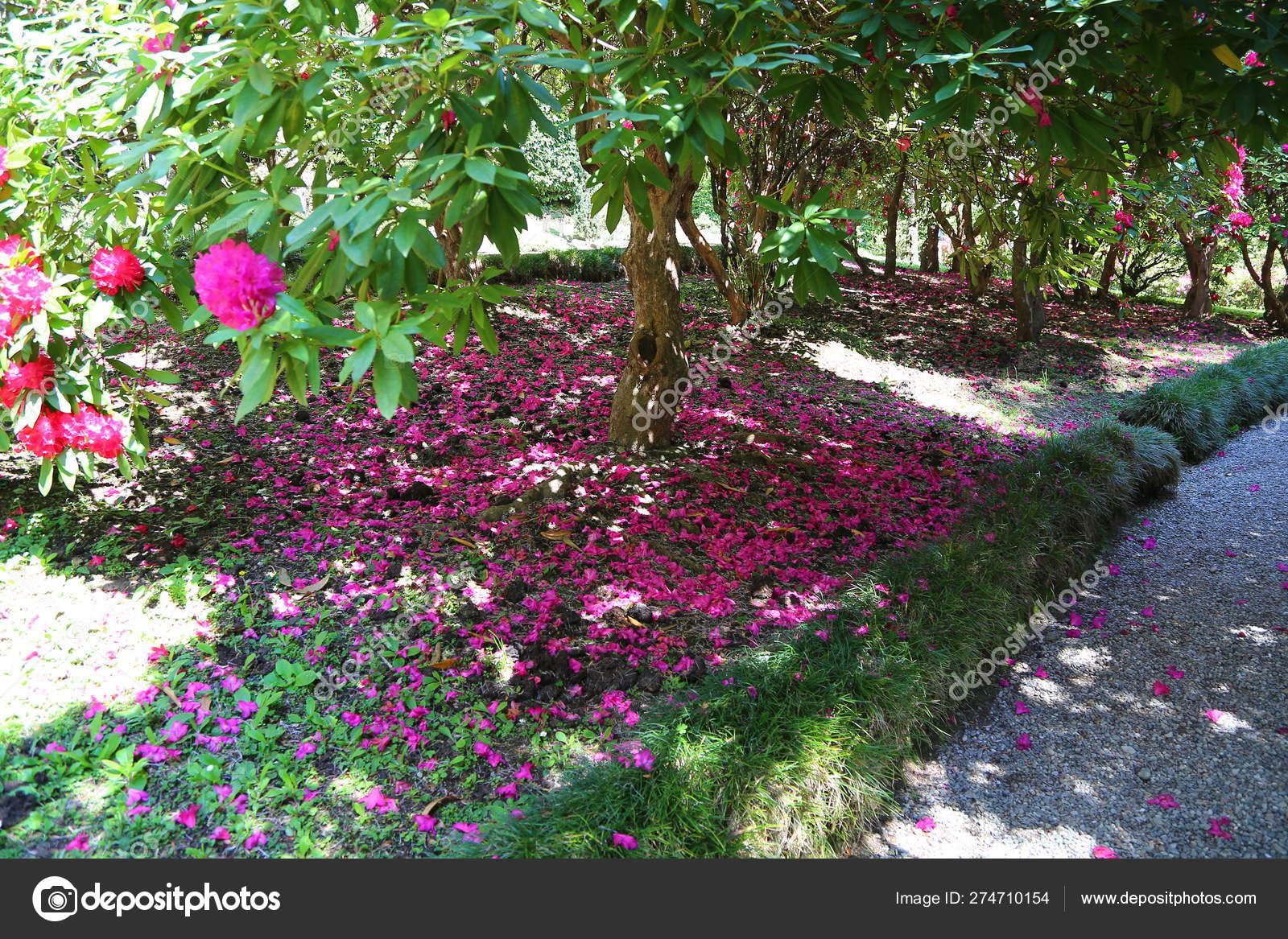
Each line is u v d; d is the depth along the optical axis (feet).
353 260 5.41
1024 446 21.36
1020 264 17.47
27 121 8.72
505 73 6.32
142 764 7.84
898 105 9.53
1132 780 9.73
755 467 17.13
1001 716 11.03
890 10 8.27
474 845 7.59
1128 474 18.13
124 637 9.80
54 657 9.34
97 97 7.77
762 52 6.84
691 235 26.09
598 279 38.19
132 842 7.34
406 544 12.68
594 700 9.87
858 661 10.30
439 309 6.47
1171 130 10.44
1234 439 24.59
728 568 13.14
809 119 25.57
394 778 8.39
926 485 17.53
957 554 13.12
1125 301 42.63
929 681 10.51
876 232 58.44
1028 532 14.33
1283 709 10.99
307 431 16.83
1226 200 22.59
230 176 7.16
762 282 28.89
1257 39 7.84
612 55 7.89
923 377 28.89
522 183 6.07
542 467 15.92
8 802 7.49
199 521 12.66
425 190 6.12
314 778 8.23
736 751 8.64
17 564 10.97
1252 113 8.20
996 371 30.83
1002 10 8.09
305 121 7.04
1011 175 15.78
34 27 10.44
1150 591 14.61
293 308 5.47
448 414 18.51
